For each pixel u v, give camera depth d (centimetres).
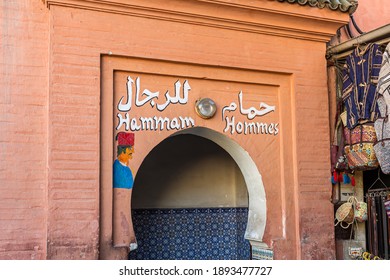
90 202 518
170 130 571
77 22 532
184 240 788
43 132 520
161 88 574
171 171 797
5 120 508
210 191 816
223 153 836
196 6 571
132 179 548
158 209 780
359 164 607
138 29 557
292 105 632
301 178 620
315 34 644
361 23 739
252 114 616
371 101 588
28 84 520
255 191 628
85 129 524
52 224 501
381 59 582
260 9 593
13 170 504
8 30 521
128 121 553
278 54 626
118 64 551
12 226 498
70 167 514
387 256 634
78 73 527
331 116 662
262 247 621
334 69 673
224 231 815
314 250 614
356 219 654
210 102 587
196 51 582
